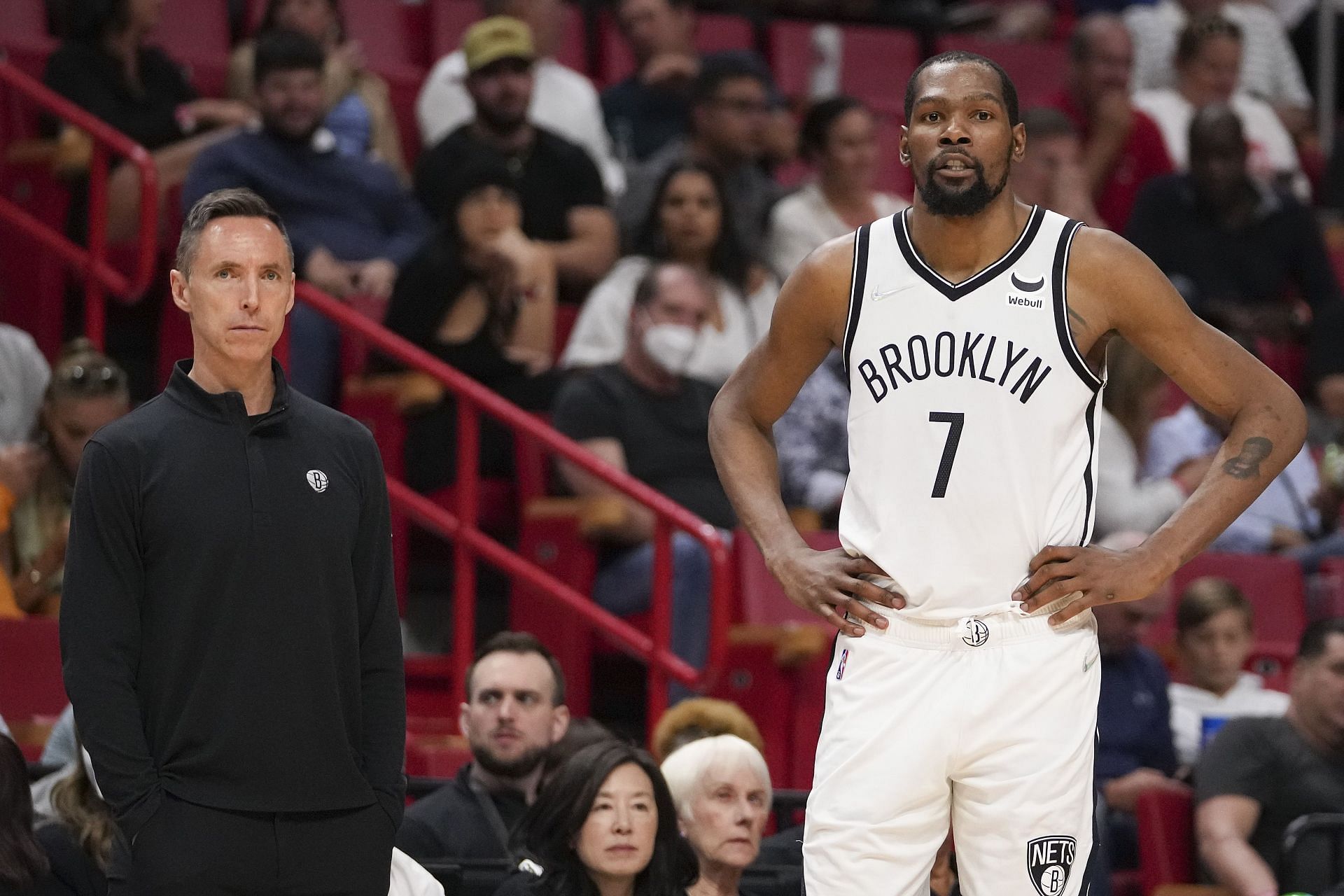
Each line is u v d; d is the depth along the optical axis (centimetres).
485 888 1380
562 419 2003
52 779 1426
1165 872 1673
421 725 1811
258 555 938
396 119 2766
